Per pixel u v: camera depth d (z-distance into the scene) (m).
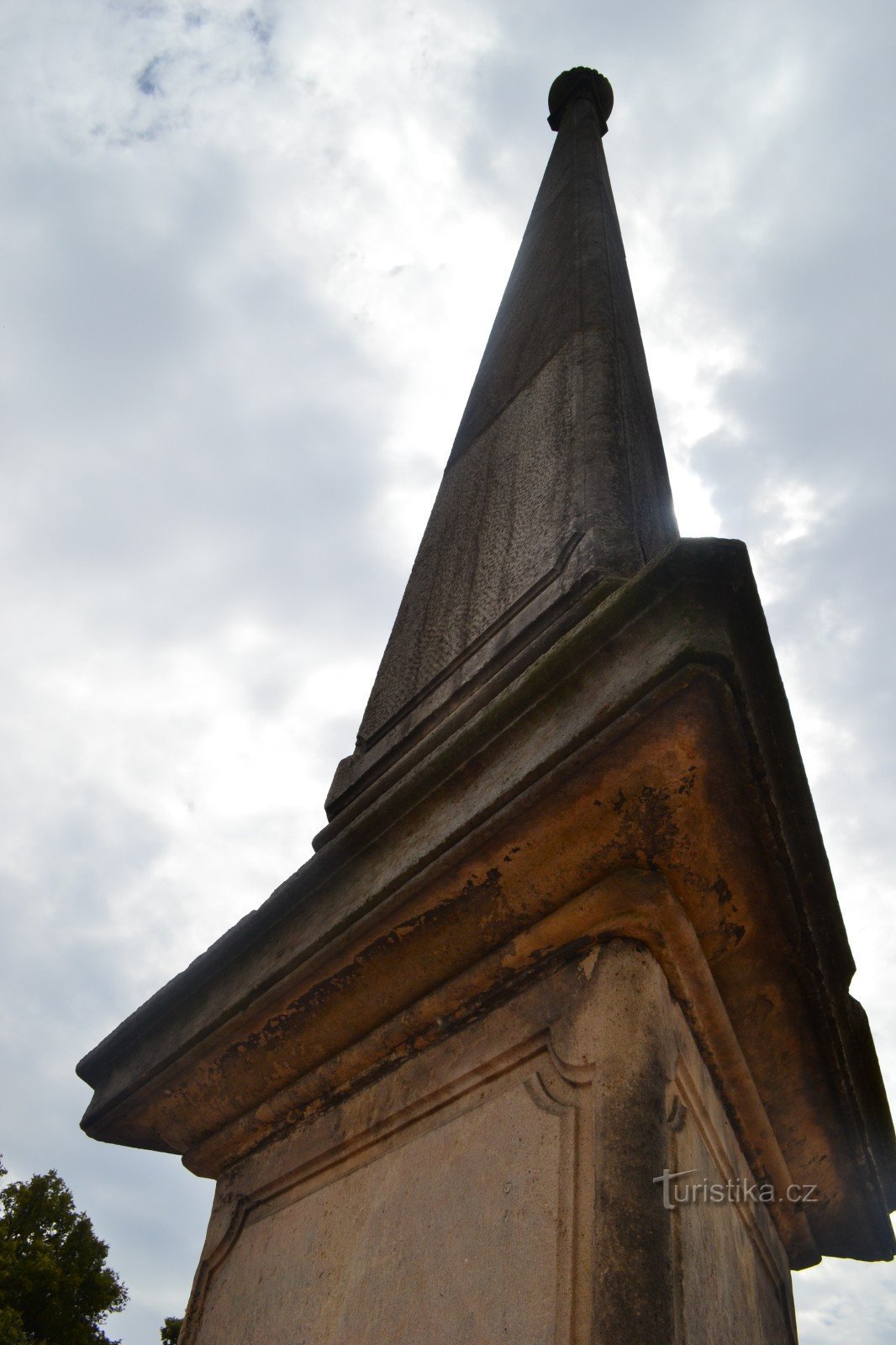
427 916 2.25
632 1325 1.55
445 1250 1.92
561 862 2.08
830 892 2.21
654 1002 1.98
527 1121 1.94
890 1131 2.91
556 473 3.61
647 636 1.92
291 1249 2.37
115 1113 3.02
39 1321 19.12
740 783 1.93
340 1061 2.54
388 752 3.44
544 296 5.26
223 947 2.76
